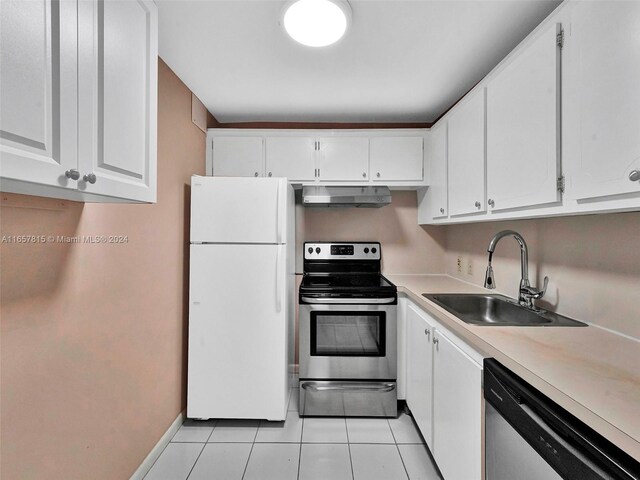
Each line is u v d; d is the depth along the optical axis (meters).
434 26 1.59
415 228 3.11
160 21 1.56
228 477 1.77
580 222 1.49
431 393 1.81
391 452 1.98
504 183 1.55
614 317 1.32
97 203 1.40
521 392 0.99
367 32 1.64
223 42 1.73
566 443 0.80
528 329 1.37
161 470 1.82
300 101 2.49
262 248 2.21
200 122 2.50
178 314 2.19
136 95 1.08
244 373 2.22
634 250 1.24
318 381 2.37
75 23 0.82
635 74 0.90
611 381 0.92
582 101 1.09
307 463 1.88
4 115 0.65
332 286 2.45
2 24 0.64
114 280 1.52
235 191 2.22
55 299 1.19
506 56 1.68
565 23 1.17
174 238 2.12
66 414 1.24
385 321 2.36
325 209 3.10
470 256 2.60
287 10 1.44
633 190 0.91
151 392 1.85
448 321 1.56
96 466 1.41
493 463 1.16
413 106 2.57
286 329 2.29
